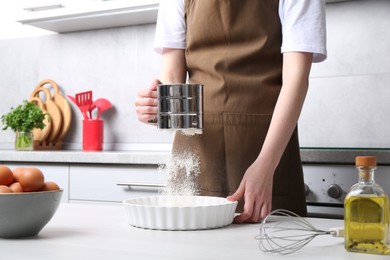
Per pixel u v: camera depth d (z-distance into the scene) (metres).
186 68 1.67
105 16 2.69
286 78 1.37
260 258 0.74
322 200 1.93
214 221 1.02
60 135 3.03
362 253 0.78
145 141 2.87
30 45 3.19
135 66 2.92
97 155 2.32
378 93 2.35
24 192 0.93
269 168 1.22
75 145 3.04
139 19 2.78
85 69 3.04
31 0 2.77
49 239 0.90
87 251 0.80
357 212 0.79
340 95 2.42
